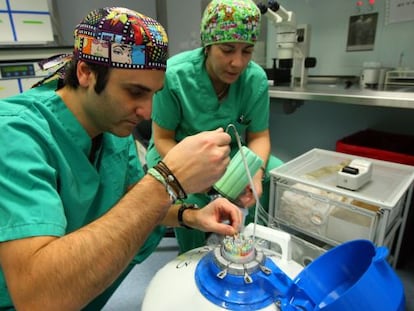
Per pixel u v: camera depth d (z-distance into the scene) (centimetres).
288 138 211
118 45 52
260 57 204
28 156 53
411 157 128
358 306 50
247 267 62
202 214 82
